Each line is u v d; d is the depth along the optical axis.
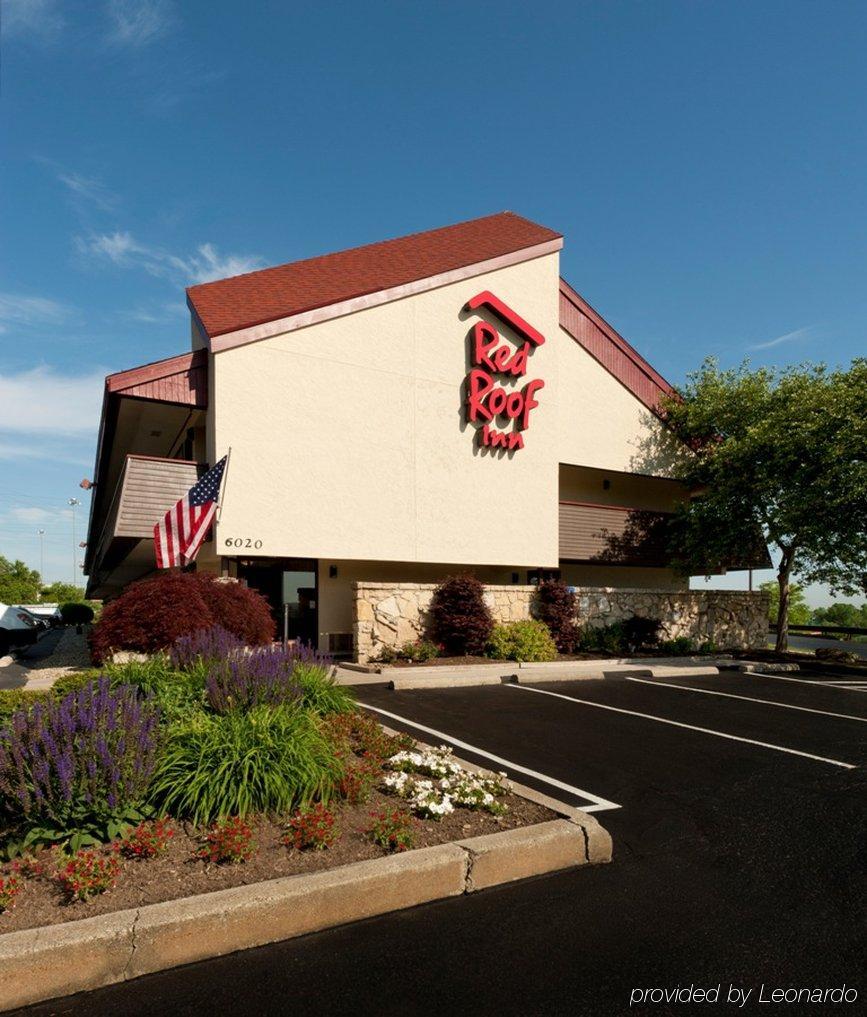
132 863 3.82
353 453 14.02
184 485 12.94
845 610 38.12
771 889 4.05
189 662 7.24
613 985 3.08
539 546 16.62
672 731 8.20
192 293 15.10
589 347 18.69
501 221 20.28
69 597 63.22
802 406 16.00
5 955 2.91
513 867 4.14
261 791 4.52
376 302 14.49
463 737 7.61
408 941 3.43
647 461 19.59
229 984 3.06
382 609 13.65
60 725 4.20
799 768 6.70
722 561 18.92
